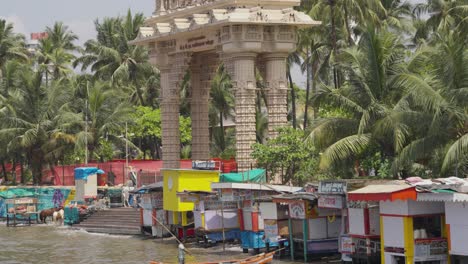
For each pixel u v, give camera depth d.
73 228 70.69
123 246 56.97
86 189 74.75
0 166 107.56
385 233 38.28
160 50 69.19
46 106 91.56
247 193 50.00
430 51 49.31
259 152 58.78
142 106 103.94
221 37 61.91
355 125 50.00
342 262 42.00
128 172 81.00
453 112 42.62
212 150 100.31
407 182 38.47
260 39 61.41
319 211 44.22
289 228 45.31
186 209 56.06
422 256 37.12
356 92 50.00
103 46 107.38
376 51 49.47
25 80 91.50
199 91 71.81
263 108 108.62
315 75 81.44
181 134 99.75
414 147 44.91
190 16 66.69
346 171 51.09
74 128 91.44
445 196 35.41
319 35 79.88
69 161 95.19
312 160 56.78
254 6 62.16
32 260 52.06
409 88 44.06
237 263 40.72
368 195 37.47
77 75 111.94
